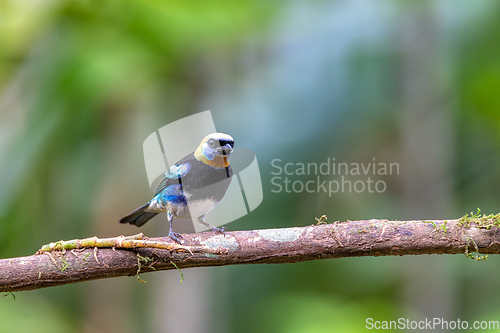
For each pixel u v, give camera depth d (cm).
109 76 993
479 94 1178
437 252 574
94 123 1055
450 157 1241
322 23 1193
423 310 1172
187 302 1171
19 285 546
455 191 1262
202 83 1134
